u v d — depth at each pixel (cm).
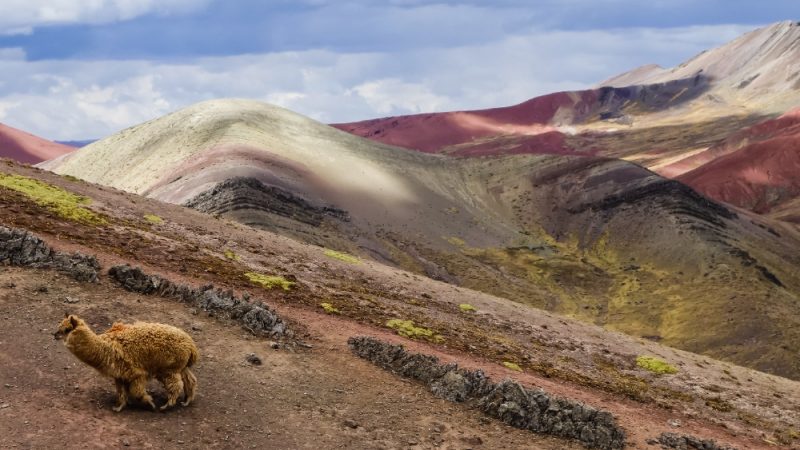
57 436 1405
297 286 3278
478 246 19112
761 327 14900
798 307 16500
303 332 2483
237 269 3253
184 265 2967
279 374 2022
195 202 14350
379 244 16712
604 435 2128
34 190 3525
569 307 16312
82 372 1703
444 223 19888
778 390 4559
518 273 17725
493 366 2873
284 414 1783
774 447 2844
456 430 1952
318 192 18088
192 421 1609
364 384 2131
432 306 4138
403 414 1978
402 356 2386
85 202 3681
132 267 2369
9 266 2184
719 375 4525
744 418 3356
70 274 2238
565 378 3112
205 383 1827
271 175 16938
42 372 1655
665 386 3819
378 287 4216
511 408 2127
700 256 18612
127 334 1545
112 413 1541
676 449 2258
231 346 2112
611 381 3491
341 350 2388
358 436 1766
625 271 18750
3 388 1540
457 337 3312
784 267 19125
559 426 2109
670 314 16062
